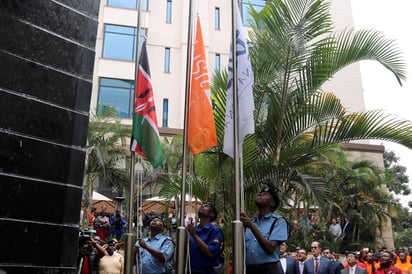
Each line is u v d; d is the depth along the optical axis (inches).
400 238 1029.8
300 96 268.8
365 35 266.7
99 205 754.2
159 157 215.0
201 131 202.4
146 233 540.4
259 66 267.9
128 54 947.3
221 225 278.7
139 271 235.5
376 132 258.1
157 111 936.3
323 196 264.8
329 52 267.7
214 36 1002.7
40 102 179.5
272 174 264.1
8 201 163.0
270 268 167.2
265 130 269.0
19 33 177.5
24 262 163.3
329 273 377.4
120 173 677.9
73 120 189.8
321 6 267.9
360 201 708.0
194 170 299.1
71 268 176.9
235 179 161.6
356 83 1051.3
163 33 987.3
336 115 266.5
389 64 264.5
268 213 178.7
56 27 191.2
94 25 207.8
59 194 178.4
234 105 171.6
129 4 981.2
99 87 912.9
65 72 190.9
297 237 523.2
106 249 315.3
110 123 695.7
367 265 442.9
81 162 189.2
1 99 167.2
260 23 276.7
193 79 210.1
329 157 326.0
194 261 189.2
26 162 170.7
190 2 209.9
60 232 175.8
